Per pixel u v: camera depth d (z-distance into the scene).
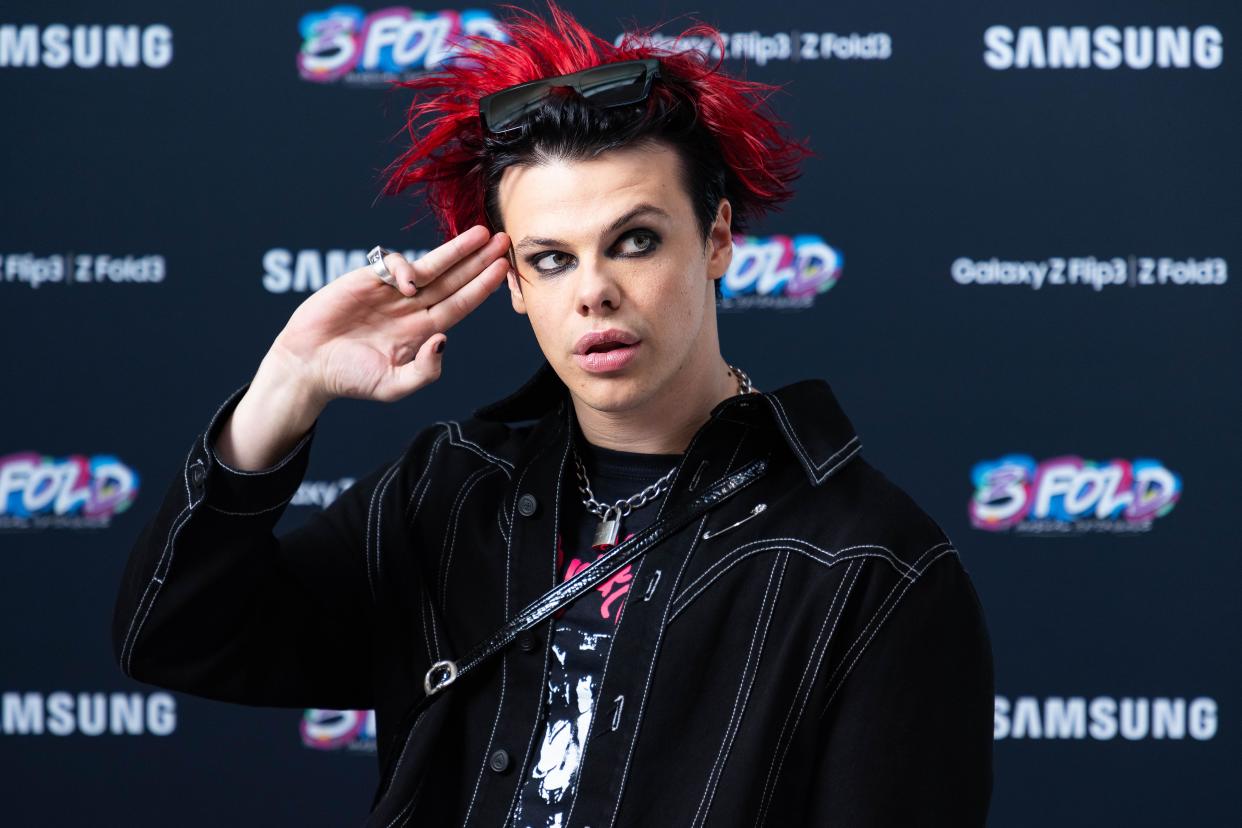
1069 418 5.45
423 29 5.44
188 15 5.41
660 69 2.34
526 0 5.38
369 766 5.52
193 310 5.44
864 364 5.45
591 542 2.50
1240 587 5.40
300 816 5.50
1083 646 5.43
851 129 5.43
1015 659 5.44
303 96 5.44
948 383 5.45
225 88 5.43
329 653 2.71
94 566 5.44
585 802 2.30
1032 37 5.41
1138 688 5.42
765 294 5.45
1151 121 5.40
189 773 5.47
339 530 2.74
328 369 2.41
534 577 2.49
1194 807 5.41
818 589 2.32
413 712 2.51
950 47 5.41
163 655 2.49
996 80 5.41
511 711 2.43
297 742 5.49
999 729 5.44
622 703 2.33
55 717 5.43
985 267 5.44
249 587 2.49
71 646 5.42
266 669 2.61
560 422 2.63
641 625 2.36
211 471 2.37
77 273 5.41
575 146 2.23
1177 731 5.41
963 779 2.29
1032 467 5.45
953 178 5.43
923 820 2.24
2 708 5.41
